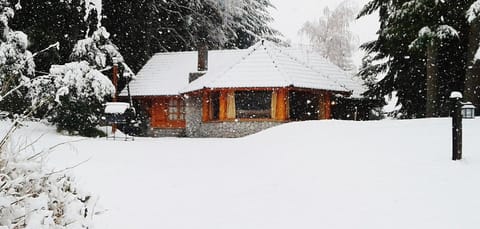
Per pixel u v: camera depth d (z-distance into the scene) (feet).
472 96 57.93
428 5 61.57
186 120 87.56
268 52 82.79
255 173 32.58
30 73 67.41
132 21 96.94
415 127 47.14
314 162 34.24
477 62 57.82
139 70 99.35
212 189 27.99
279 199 24.56
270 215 21.61
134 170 35.76
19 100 60.64
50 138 58.80
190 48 114.52
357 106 95.09
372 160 32.37
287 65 81.41
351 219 20.16
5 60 64.75
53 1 79.87
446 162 29.09
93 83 69.31
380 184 25.75
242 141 56.24
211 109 83.76
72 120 68.39
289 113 78.84
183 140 65.51
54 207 10.86
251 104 80.12
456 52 72.84
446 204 21.08
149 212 22.74
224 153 45.44
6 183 9.82
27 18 80.94
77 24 83.10
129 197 26.07
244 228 19.79
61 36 82.89
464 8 61.93
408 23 64.85
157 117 93.25
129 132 91.56
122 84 94.53
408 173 27.48
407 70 80.59
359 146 38.78
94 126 70.90
